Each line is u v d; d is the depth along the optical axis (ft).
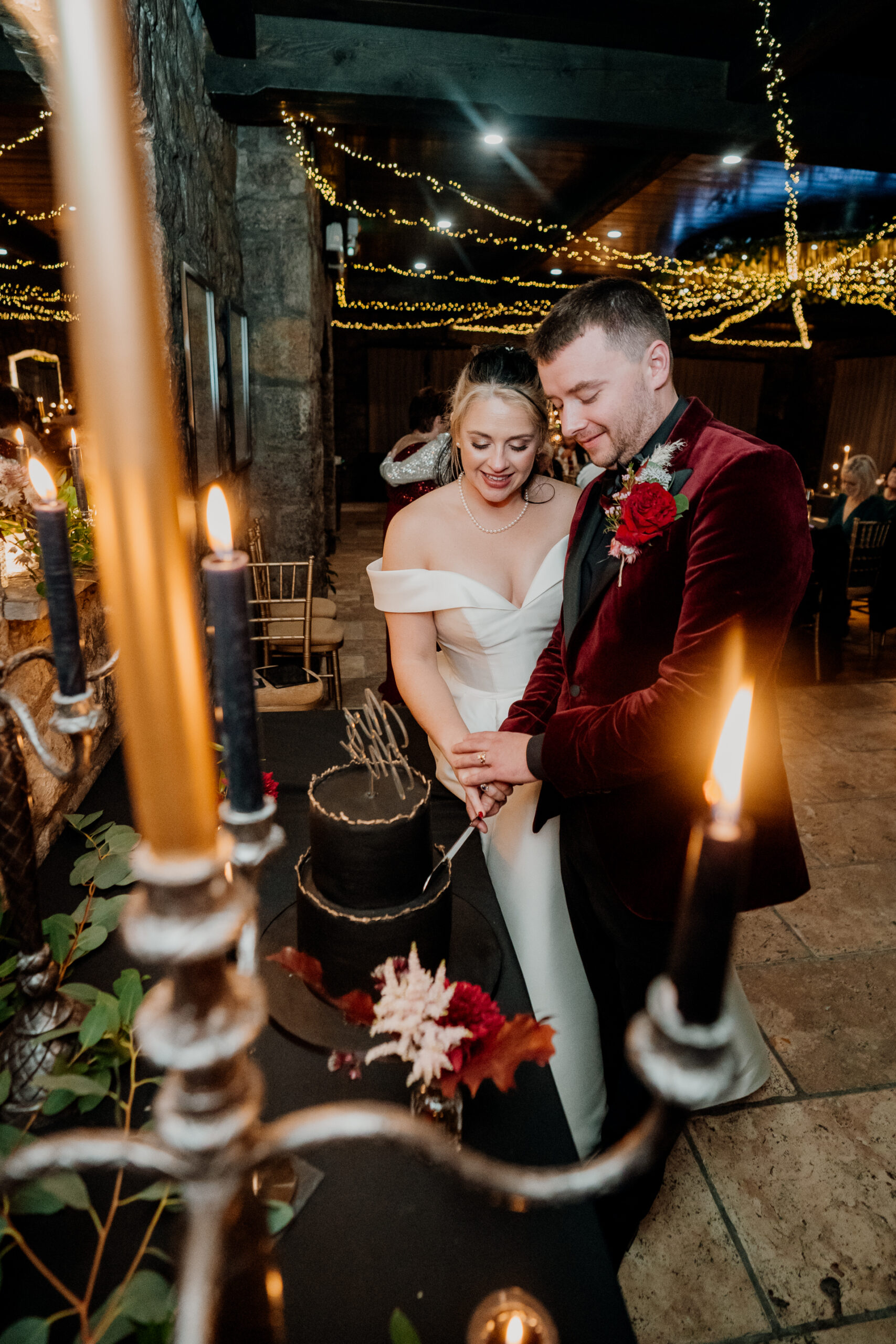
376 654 18.01
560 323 4.01
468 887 4.18
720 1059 1.03
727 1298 4.63
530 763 4.22
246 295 15.42
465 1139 2.77
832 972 7.41
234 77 12.20
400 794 3.15
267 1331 1.46
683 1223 5.06
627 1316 2.24
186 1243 1.16
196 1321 1.08
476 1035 2.45
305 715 6.58
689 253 34.22
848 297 33.14
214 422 11.03
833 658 17.17
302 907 3.17
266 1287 1.43
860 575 17.78
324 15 12.04
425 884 3.14
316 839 3.06
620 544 3.96
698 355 50.88
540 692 5.13
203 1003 1.10
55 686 4.85
